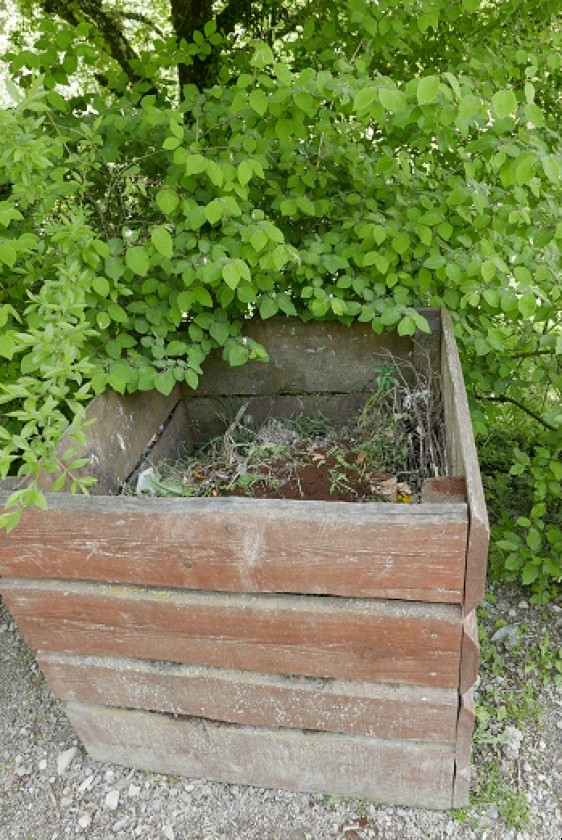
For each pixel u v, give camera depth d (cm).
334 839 201
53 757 235
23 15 368
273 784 213
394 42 244
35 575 179
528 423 341
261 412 288
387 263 220
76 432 146
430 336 253
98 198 259
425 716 175
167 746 212
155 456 261
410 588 150
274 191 237
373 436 249
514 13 267
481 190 222
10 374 212
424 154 241
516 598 278
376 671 169
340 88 186
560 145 237
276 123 211
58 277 197
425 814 205
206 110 245
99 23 367
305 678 180
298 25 320
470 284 219
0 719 250
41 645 195
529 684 242
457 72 246
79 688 203
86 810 218
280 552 153
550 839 197
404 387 263
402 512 141
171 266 213
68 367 145
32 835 213
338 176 252
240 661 180
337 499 225
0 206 173
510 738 223
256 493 232
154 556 163
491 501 315
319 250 231
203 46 293
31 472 138
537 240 224
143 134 245
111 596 175
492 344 247
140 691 197
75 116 265
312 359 271
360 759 194
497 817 203
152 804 217
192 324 242
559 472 248
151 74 291
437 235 234
